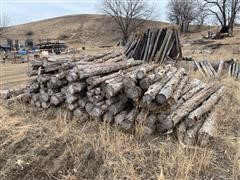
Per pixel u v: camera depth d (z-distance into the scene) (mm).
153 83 4844
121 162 3982
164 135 4594
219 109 5738
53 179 3816
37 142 4590
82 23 76812
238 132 5133
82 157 4160
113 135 4617
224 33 40281
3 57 30750
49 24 83000
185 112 4645
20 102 6078
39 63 5777
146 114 4637
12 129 4973
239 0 42688
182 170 3760
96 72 5203
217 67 11141
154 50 10258
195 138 4414
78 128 4930
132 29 58750
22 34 77312
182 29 59594
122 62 6570
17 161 4172
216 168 3947
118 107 4875
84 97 5227
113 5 58031
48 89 5555
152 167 3924
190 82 6289
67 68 5605
